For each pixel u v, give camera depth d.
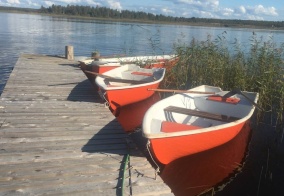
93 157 3.80
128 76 8.41
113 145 4.17
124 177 3.35
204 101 6.11
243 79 7.93
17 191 3.00
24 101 6.00
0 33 31.00
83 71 9.12
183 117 5.52
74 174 3.38
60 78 8.29
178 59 9.52
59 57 12.56
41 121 4.93
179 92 6.39
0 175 3.25
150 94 7.19
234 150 5.25
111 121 5.12
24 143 4.07
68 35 33.06
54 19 74.56
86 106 5.93
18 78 8.01
